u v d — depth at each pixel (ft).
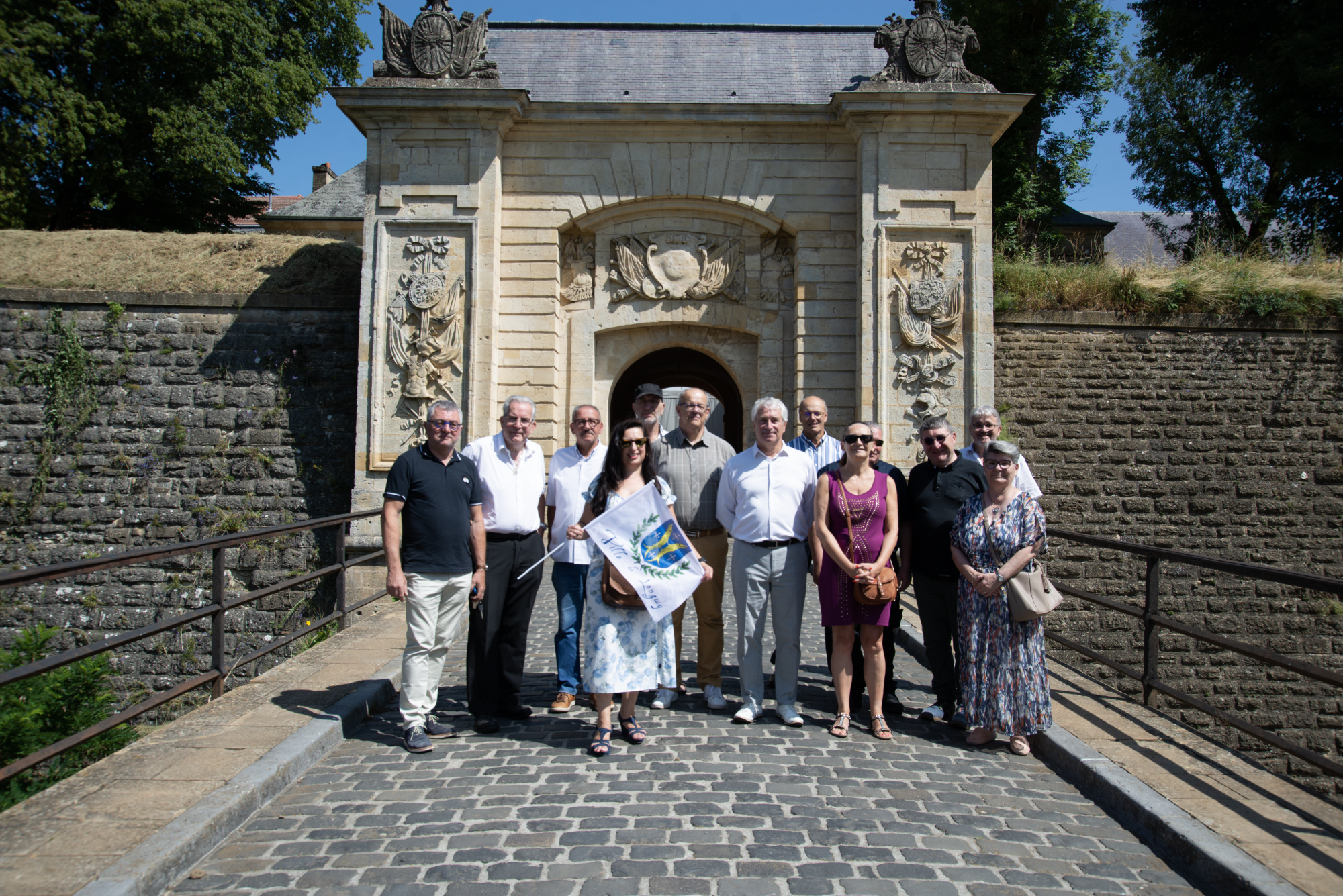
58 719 22.07
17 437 49.16
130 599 47.01
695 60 53.98
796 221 48.80
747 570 19.40
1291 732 44.98
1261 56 63.16
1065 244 77.66
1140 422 48.26
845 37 55.67
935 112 46.60
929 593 19.63
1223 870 11.46
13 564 48.01
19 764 13.14
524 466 19.95
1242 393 48.42
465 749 17.46
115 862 11.14
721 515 20.21
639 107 47.57
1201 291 49.11
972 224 46.91
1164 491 47.70
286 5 79.56
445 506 17.76
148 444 49.32
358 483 46.29
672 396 120.57
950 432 19.84
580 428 21.68
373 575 46.26
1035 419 48.21
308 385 49.88
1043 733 17.37
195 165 72.33
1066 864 12.47
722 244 50.49
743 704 20.08
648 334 51.21
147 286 51.26
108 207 75.66
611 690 16.96
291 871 11.83
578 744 17.85
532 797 14.71
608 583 17.15
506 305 48.21
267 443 49.39
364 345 46.73
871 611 18.19
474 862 12.13
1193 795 14.03
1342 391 48.29
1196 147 79.36
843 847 12.78
